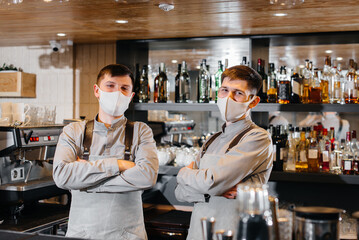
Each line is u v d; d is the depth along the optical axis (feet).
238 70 6.32
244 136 6.19
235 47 11.85
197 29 10.07
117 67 6.83
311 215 3.75
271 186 10.70
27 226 8.12
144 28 10.06
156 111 12.42
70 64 12.76
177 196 6.55
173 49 12.34
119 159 6.77
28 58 13.21
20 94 12.61
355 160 9.35
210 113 12.30
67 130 6.93
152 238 9.96
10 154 8.74
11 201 8.75
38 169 9.82
